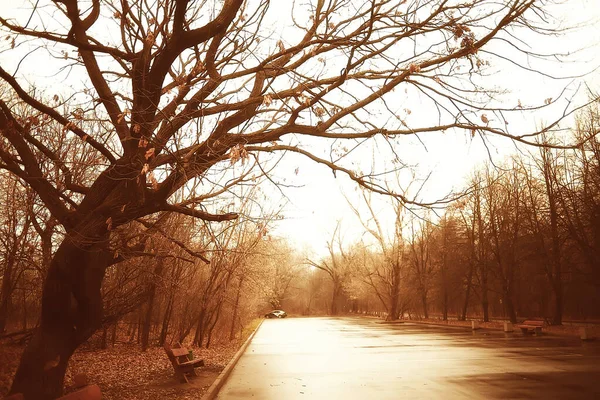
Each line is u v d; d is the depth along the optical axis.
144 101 7.57
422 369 14.31
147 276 15.10
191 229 13.95
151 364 15.72
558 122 7.15
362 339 27.91
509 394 9.95
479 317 53.72
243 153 5.95
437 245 50.44
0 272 16.03
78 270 7.88
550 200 31.50
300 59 8.49
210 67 8.30
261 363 16.98
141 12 7.78
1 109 7.94
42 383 7.67
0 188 13.30
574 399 9.30
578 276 34.66
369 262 60.75
